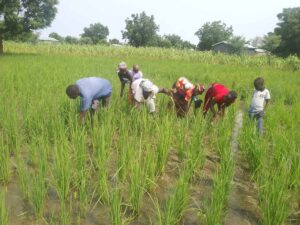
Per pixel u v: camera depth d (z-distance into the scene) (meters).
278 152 6.05
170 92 8.62
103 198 4.93
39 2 37.75
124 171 5.49
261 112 8.08
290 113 10.05
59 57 29.73
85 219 4.60
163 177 6.04
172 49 40.22
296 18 57.91
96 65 20.66
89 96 7.14
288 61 31.11
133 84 8.23
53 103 8.47
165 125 6.84
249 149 6.55
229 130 7.59
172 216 4.32
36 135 6.72
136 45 78.50
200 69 22.81
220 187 4.57
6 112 7.66
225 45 72.81
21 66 18.66
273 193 4.38
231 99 8.06
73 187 5.10
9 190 5.26
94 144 6.47
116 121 8.02
